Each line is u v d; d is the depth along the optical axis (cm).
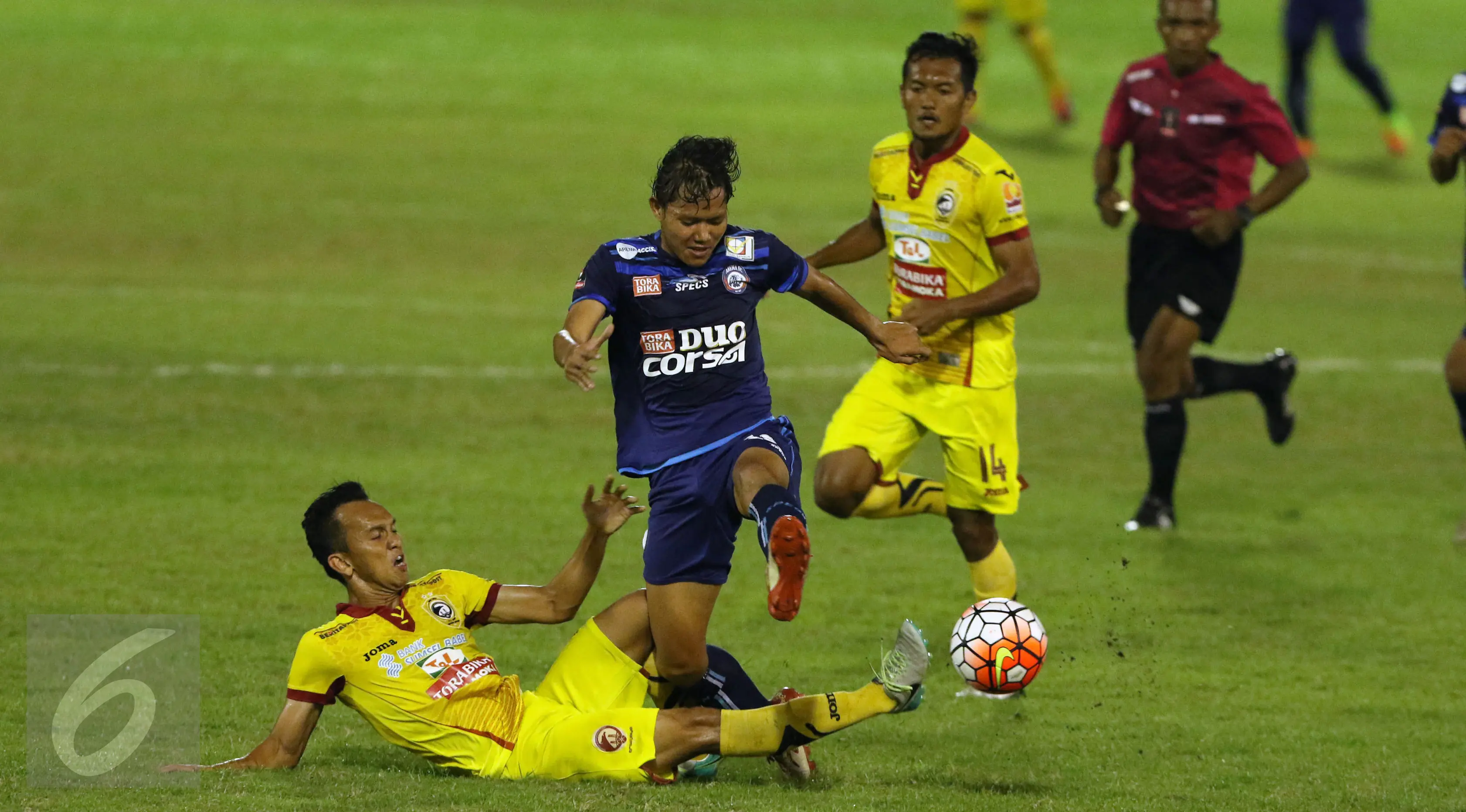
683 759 1823
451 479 3453
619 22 9888
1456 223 7006
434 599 1909
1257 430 4238
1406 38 10638
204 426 3759
